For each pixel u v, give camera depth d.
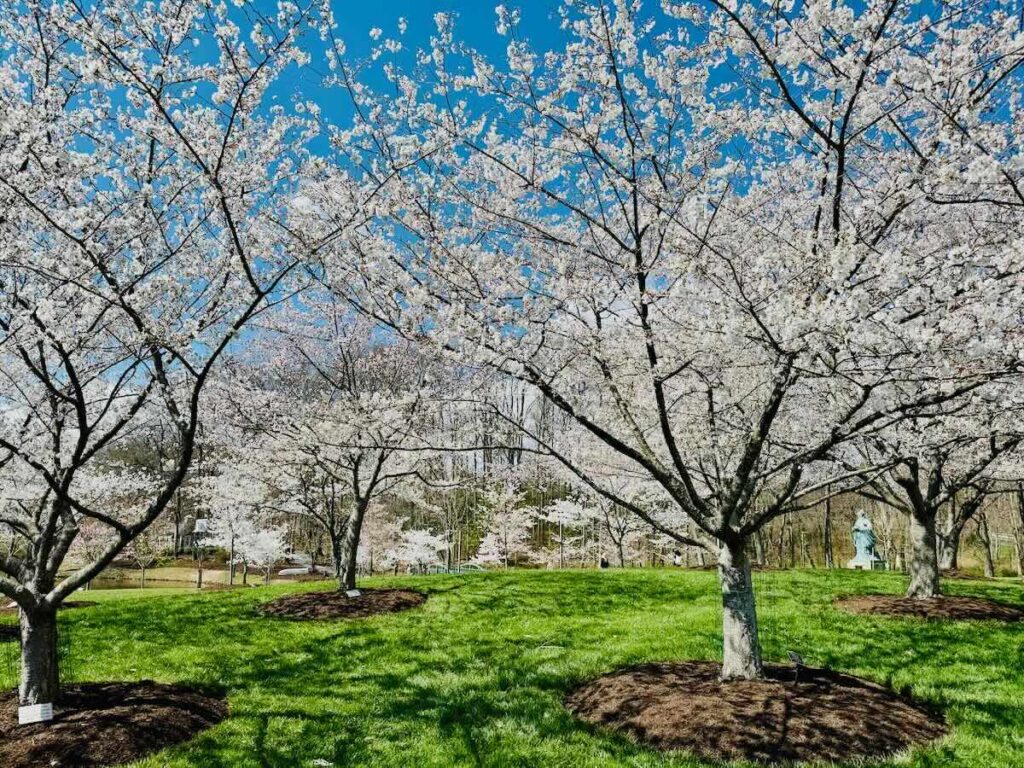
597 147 6.30
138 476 16.83
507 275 6.80
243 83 6.14
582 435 18.55
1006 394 6.77
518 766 6.21
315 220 7.22
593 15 5.75
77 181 6.65
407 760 6.47
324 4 5.67
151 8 5.73
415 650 10.49
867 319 5.49
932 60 5.31
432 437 12.40
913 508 13.52
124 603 14.86
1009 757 6.02
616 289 6.96
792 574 18.75
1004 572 37.53
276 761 6.47
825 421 9.16
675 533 7.91
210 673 9.38
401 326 6.97
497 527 38.78
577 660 9.52
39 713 6.91
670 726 6.62
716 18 5.46
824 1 5.03
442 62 6.18
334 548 15.52
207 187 6.86
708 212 6.45
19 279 7.42
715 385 7.64
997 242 6.21
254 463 15.24
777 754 6.00
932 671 8.66
